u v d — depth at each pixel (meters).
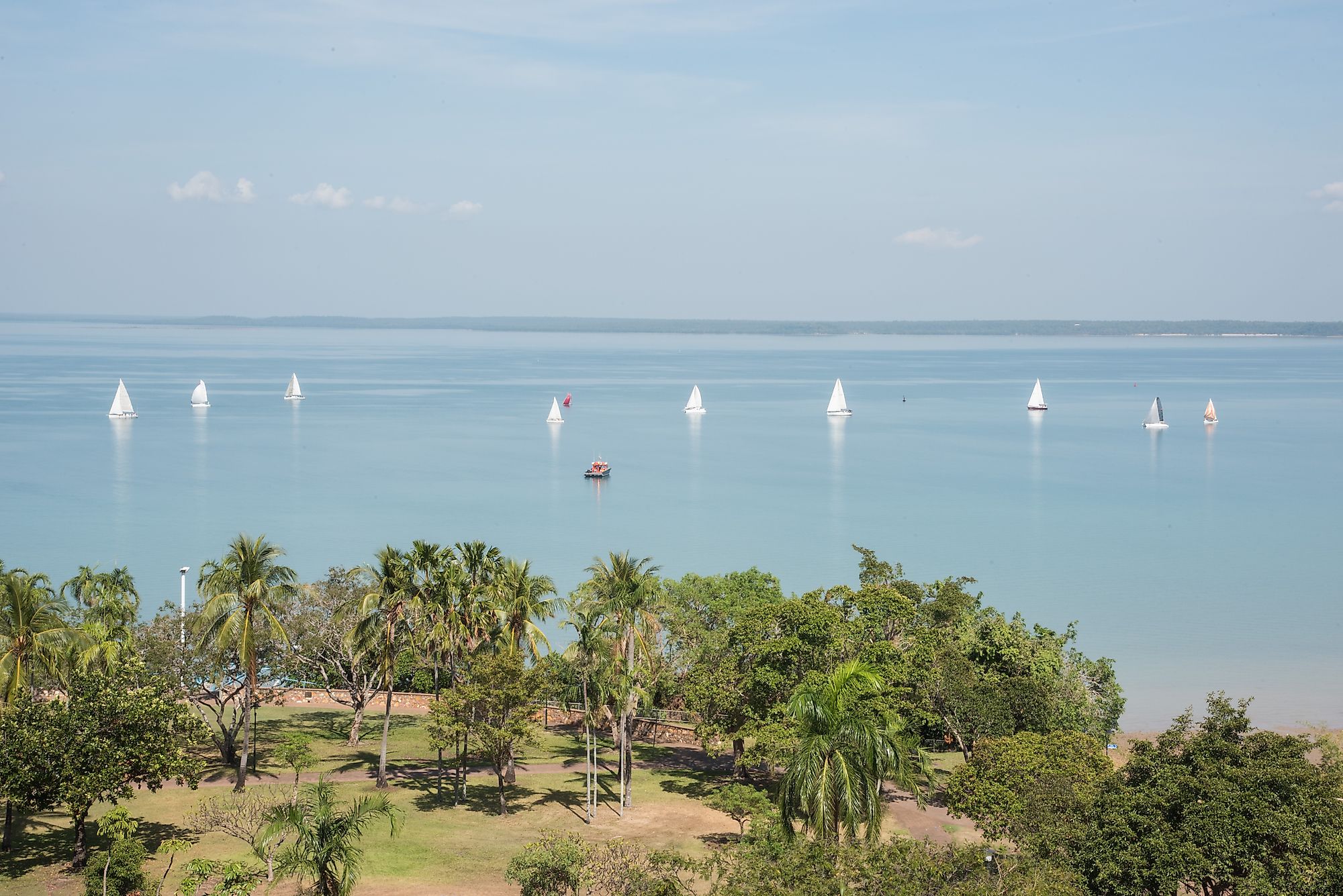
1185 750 39.75
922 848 35.72
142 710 48.31
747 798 52.44
